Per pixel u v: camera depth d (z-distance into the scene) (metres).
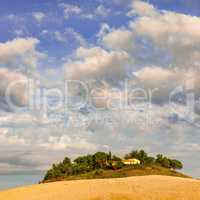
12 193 62.34
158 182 62.03
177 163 186.62
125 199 52.34
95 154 183.12
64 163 176.25
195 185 58.81
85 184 63.25
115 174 165.00
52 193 59.66
